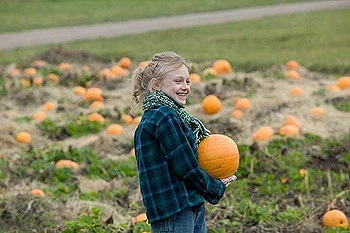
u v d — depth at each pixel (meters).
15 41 54.28
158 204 10.95
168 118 10.99
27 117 28.55
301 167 21.83
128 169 21.84
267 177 20.84
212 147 11.62
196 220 11.45
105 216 17.45
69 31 59.16
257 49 45.50
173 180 11.00
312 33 50.91
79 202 18.41
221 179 11.73
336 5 68.38
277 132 24.78
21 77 35.44
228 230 17.02
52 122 27.09
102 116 28.33
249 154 21.95
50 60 40.38
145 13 69.88
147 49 46.53
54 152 23.44
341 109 28.03
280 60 40.06
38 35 57.25
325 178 20.72
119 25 62.03
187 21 62.84
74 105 30.61
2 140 25.05
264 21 59.16
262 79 33.84
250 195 20.02
